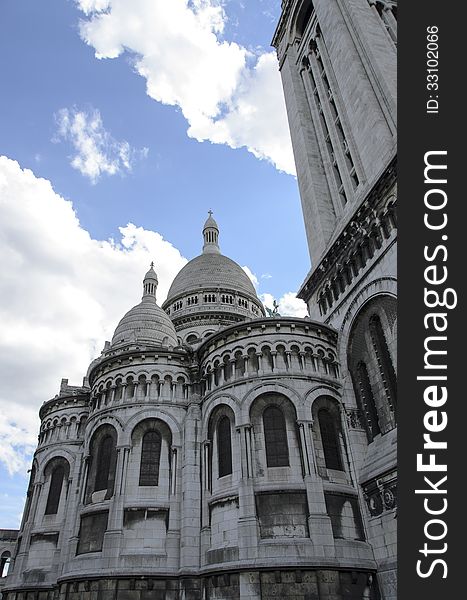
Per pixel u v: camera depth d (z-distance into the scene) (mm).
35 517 41312
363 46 39156
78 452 42938
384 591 25391
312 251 43625
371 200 31016
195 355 37875
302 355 32281
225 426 31641
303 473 27891
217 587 26516
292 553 25156
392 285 28969
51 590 36969
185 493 31891
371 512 27672
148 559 29516
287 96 57469
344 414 31531
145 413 35094
